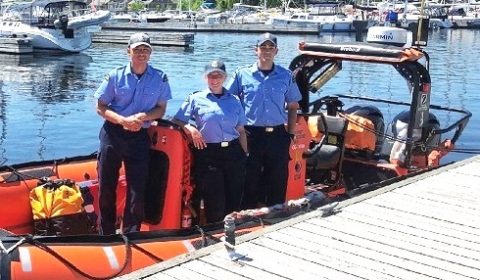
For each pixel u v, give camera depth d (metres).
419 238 4.38
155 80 4.68
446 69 23.27
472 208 5.04
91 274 4.09
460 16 54.75
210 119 4.80
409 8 49.41
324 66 6.91
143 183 4.76
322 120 6.05
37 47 30.98
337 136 6.42
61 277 3.98
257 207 5.50
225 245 4.12
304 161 5.86
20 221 5.02
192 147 4.93
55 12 32.56
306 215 4.77
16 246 3.96
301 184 5.86
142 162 4.72
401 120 6.83
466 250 4.19
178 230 4.59
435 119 6.98
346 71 21.19
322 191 6.30
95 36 36.53
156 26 46.03
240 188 5.06
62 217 4.82
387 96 16.41
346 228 4.54
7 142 11.71
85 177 5.57
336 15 49.16
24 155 10.85
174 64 25.22
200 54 29.48
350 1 51.59
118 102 4.65
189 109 4.88
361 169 6.67
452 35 44.16
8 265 3.87
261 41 5.19
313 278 3.73
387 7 47.97
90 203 5.36
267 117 5.27
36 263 3.95
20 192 5.05
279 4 68.69
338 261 3.97
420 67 6.39
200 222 5.11
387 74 20.53
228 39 39.28
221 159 4.88
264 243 4.24
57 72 23.61
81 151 11.22
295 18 47.94
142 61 4.60
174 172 4.86
